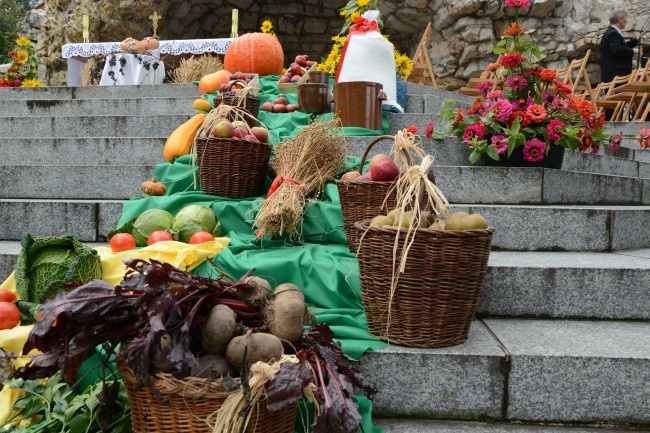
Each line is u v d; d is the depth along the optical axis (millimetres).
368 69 4410
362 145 3756
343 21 15266
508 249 3029
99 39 13125
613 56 8625
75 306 1697
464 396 2049
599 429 2010
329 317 2260
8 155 4266
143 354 1571
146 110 5355
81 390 2105
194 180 3371
